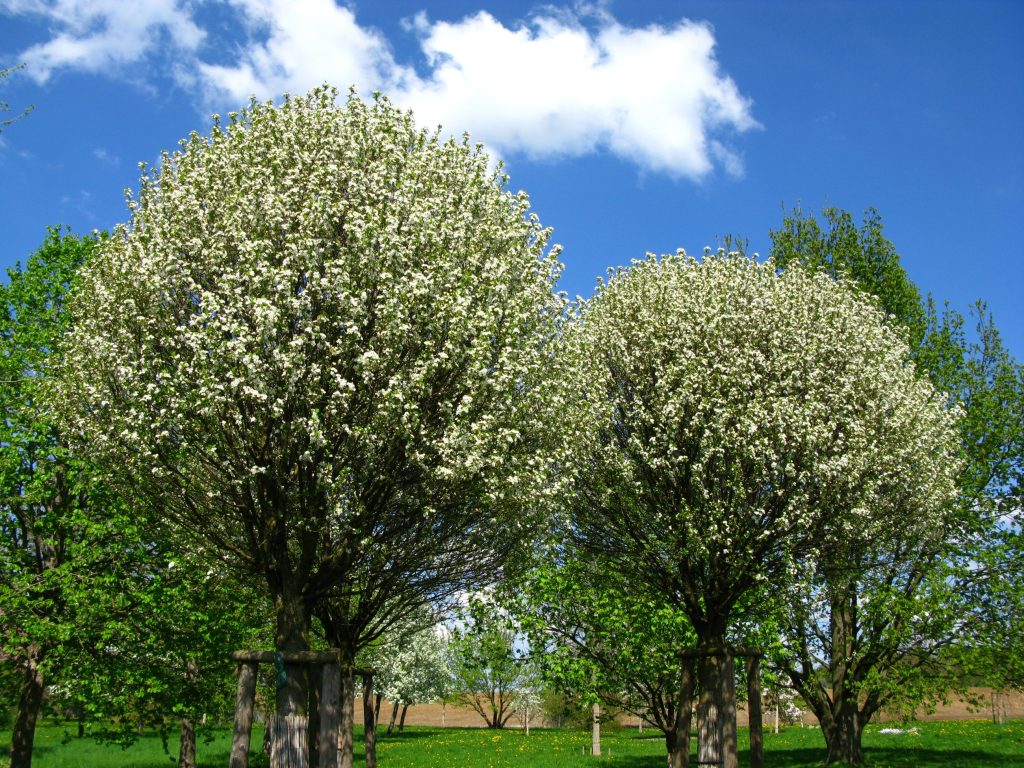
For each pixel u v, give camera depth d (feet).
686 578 63.82
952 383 101.76
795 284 67.51
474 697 237.25
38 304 85.30
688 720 64.08
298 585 46.60
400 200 46.37
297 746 43.04
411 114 53.42
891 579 84.58
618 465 59.77
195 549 53.83
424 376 43.06
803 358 62.03
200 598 73.15
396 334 42.86
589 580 74.18
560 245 53.83
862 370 63.82
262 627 79.87
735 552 58.95
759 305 64.23
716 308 62.49
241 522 50.24
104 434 44.75
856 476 57.98
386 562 53.67
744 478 58.90
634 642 74.64
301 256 42.83
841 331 65.36
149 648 73.46
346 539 46.52
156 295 44.62
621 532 64.54
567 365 52.85
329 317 43.70
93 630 70.95
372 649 87.40
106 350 43.93
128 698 73.00
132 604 72.02
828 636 92.38
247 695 44.80
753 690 63.67
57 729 168.14
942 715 185.68
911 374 71.82
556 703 197.77
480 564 57.16
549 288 52.65
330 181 46.39
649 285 66.49
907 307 104.94
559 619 77.51
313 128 49.55
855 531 61.21
